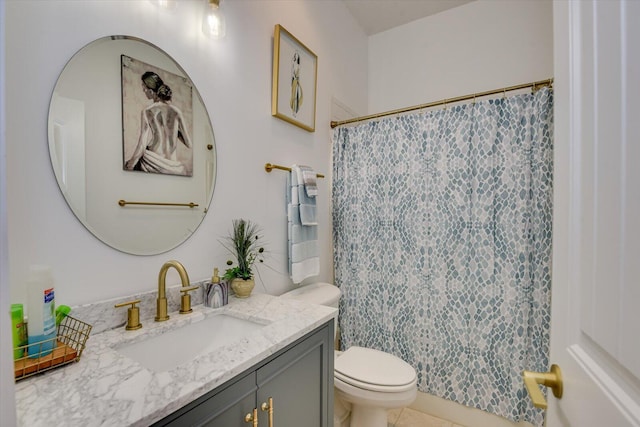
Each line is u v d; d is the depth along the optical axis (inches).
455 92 96.1
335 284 86.3
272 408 33.9
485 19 92.2
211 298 46.3
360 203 82.3
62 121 33.8
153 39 42.5
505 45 89.5
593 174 18.4
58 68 33.4
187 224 47.1
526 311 61.5
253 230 58.7
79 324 34.3
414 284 74.0
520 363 61.7
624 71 15.0
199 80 48.8
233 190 55.0
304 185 67.0
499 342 63.9
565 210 22.5
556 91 24.6
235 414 29.1
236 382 29.2
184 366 28.5
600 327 17.2
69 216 34.3
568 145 22.1
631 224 14.4
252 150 59.1
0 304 12.9
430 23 100.0
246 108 57.7
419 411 73.3
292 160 70.5
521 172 62.5
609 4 16.6
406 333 74.8
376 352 65.0
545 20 84.8
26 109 31.1
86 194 35.8
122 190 39.2
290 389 37.0
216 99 51.7
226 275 51.1
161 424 22.6
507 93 88.6
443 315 70.2
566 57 22.6
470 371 67.0
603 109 17.2
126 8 39.6
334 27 88.7
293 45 69.2
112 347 32.8
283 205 67.1
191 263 47.7
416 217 74.2
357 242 82.5
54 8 33.1
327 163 85.0
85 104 35.7
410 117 75.7
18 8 30.6
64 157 33.9
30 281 28.0
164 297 40.5
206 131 50.0
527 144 62.0
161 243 43.6
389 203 78.0
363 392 54.2
